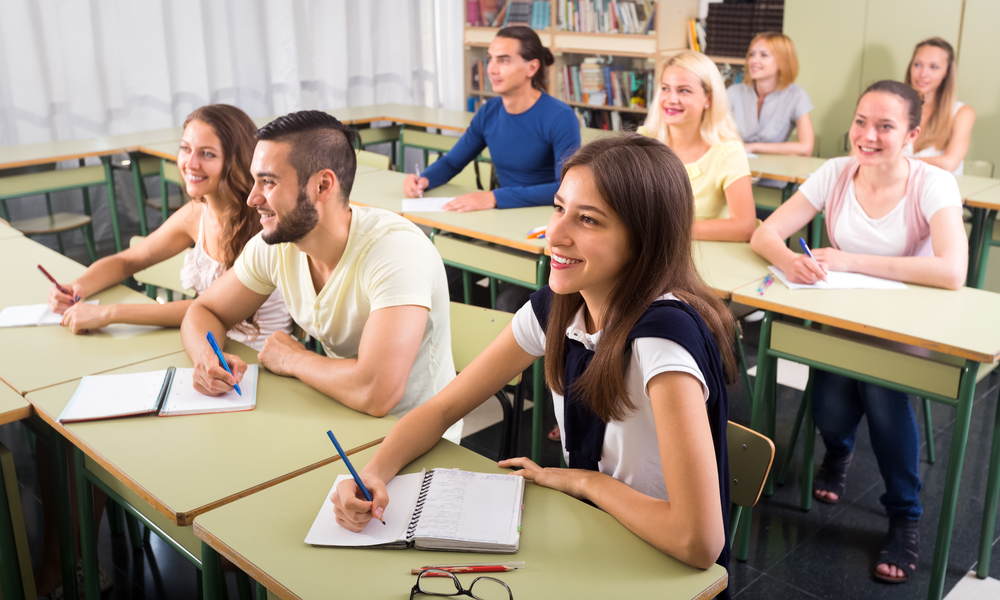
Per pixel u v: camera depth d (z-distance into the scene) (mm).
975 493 2475
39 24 4773
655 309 1134
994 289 4219
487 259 2777
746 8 5168
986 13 4125
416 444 1349
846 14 4582
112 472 1352
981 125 4262
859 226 2352
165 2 5250
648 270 1134
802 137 4500
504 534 1122
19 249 2568
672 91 2699
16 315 2014
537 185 3197
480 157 4691
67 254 4953
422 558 1100
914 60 4059
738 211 2668
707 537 1043
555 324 1283
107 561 2129
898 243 2305
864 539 2252
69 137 5004
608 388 1154
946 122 4043
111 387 1614
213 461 1363
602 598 1013
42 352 1812
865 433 2852
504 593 1020
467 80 6637
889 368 1908
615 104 5863
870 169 2289
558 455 2691
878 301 2076
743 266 2396
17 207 4988
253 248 1762
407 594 1021
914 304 2055
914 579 2076
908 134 2225
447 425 1388
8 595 1674
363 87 6434
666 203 1106
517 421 1972
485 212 3061
